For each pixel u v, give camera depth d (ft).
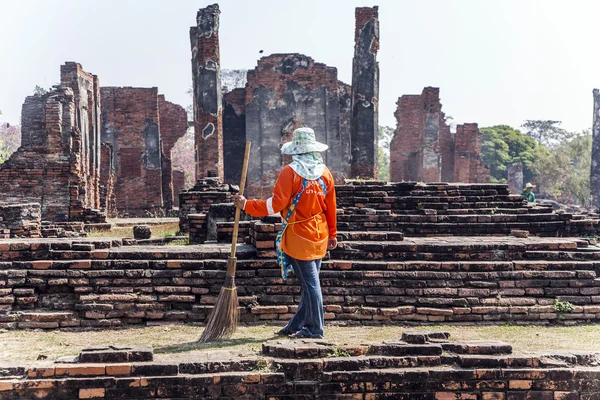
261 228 22.29
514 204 35.94
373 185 37.22
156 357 15.11
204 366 14.69
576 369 15.15
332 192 18.86
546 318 21.84
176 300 21.11
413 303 21.77
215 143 73.41
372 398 14.83
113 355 14.62
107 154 89.45
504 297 22.04
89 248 22.20
